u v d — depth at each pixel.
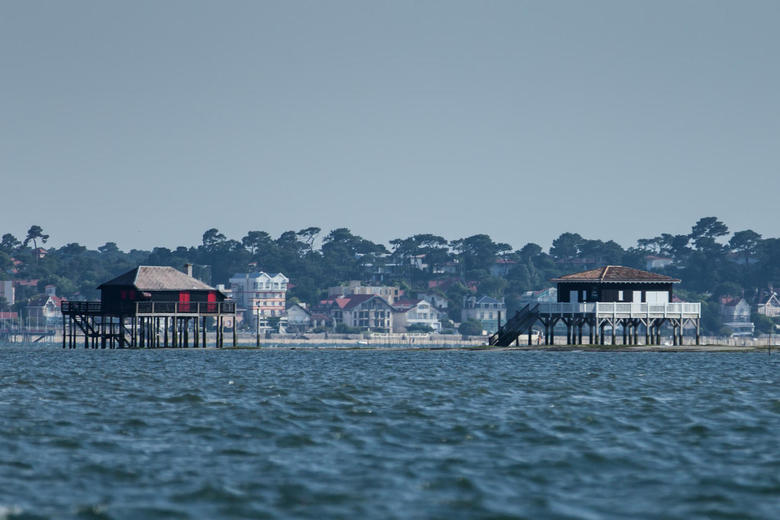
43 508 90.69
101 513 89.19
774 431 138.25
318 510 90.94
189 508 91.31
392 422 145.62
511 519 88.19
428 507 92.12
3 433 130.88
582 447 124.19
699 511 91.44
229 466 110.44
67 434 131.50
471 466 111.31
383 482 102.44
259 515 89.25
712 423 146.75
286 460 114.25
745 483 103.12
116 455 116.56
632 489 100.31
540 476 106.38
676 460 115.62
